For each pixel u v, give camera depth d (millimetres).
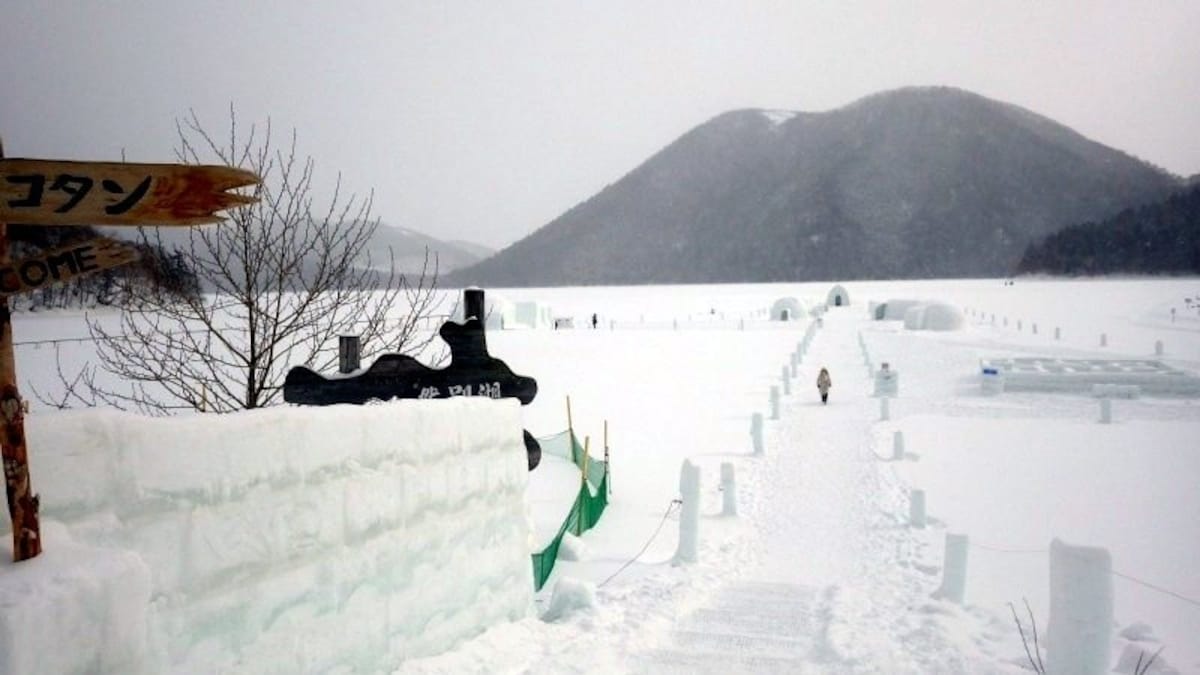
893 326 59375
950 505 13625
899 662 6621
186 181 3455
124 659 3221
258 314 9555
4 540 3318
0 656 2773
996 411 24312
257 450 4527
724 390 29750
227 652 4293
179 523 4055
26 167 3244
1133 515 12867
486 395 9023
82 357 30938
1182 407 24438
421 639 5934
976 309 76188
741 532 12414
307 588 4848
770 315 74625
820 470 16766
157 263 9570
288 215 9484
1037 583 9789
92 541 3645
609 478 15562
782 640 7254
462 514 6551
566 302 111312
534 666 6285
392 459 5695
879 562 10656
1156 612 8812
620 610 8055
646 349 45750
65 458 3580
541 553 9555
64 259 3289
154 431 3959
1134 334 48125
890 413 24031
